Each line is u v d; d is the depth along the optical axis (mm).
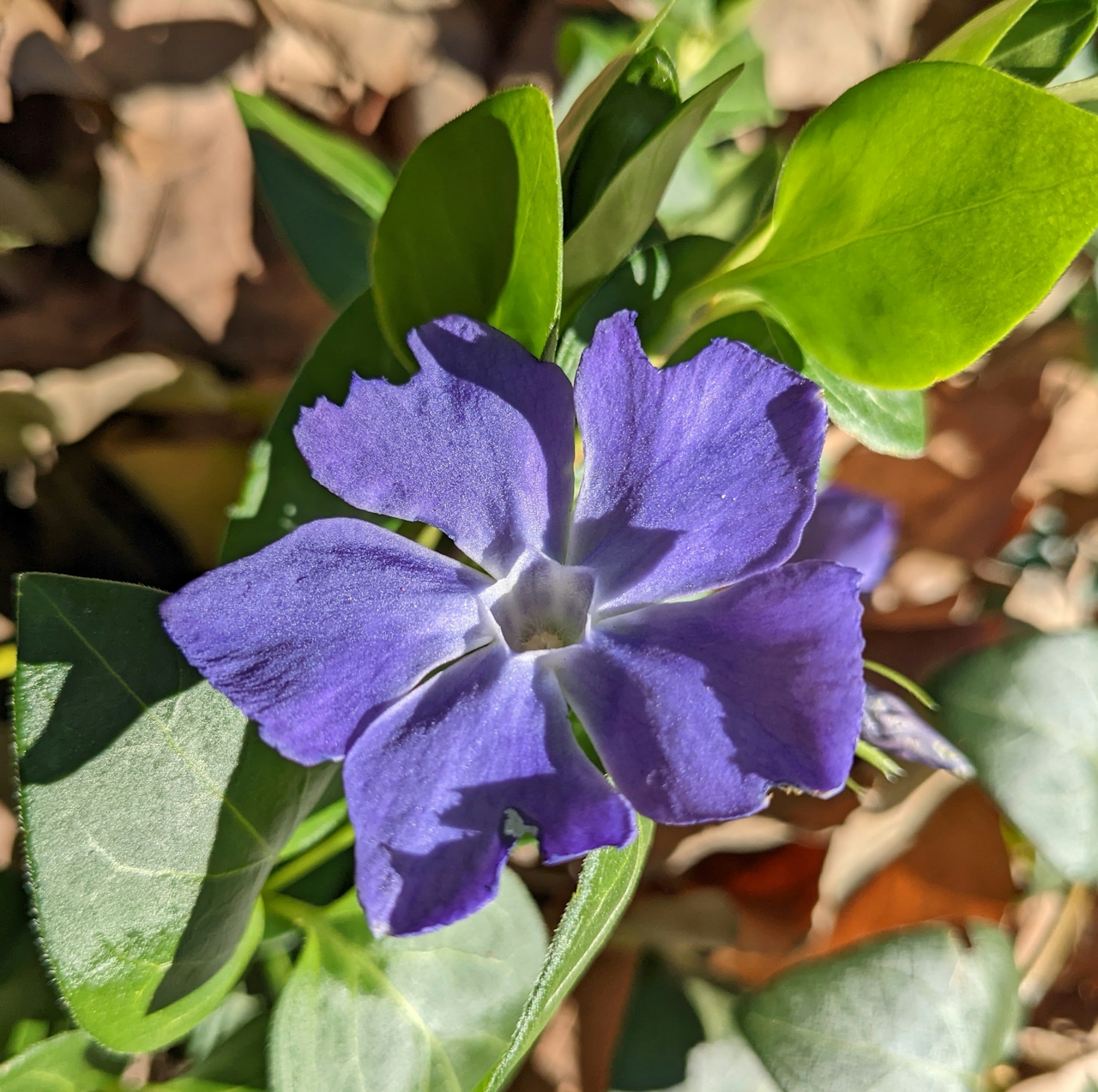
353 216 103
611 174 68
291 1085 70
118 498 104
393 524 81
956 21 159
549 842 49
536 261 62
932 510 134
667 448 57
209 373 109
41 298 113
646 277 81
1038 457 140
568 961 55
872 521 93
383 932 46
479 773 53
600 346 55
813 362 80
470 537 58
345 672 51
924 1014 103
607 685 57
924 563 135
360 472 53
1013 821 108
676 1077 106
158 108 118
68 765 61
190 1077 81
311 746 49
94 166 117
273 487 76
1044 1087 129
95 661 63
